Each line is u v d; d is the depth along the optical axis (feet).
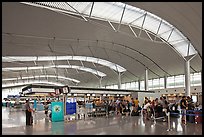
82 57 138.31
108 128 47.65
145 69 133.18
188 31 65.16
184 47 93.71
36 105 111.75
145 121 61.05
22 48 98.73
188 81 95.81
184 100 55.52
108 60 131.13
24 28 74.49
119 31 76.64
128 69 143.54
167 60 112.47
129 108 85.40
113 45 102.68
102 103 89.51
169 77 136.87
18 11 62.80
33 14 65.72
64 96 73.15
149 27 81.97
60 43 96.12
